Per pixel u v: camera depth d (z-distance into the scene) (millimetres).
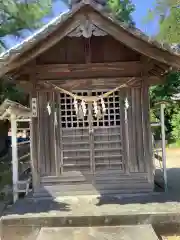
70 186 6074
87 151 6160
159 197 5711
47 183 6090
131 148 6129
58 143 6156
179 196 5750
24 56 5223
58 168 6121
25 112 5926
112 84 6129
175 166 10930
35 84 6074
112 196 5891
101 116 6168
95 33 5215
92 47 6109
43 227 4805
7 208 5844
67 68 6039
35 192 6043
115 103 6207
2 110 5844
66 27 5152
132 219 4797
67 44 6121
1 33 12930
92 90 6133
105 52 6109
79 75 6113
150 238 4230
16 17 12992
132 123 6148
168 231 4785
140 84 6109
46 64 6008
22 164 10227
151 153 6055
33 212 5043
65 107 6195
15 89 13266
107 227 4727
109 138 6188
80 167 6148
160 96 14992
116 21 5086
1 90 13242
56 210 5125
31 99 6062
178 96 15289
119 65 6059
